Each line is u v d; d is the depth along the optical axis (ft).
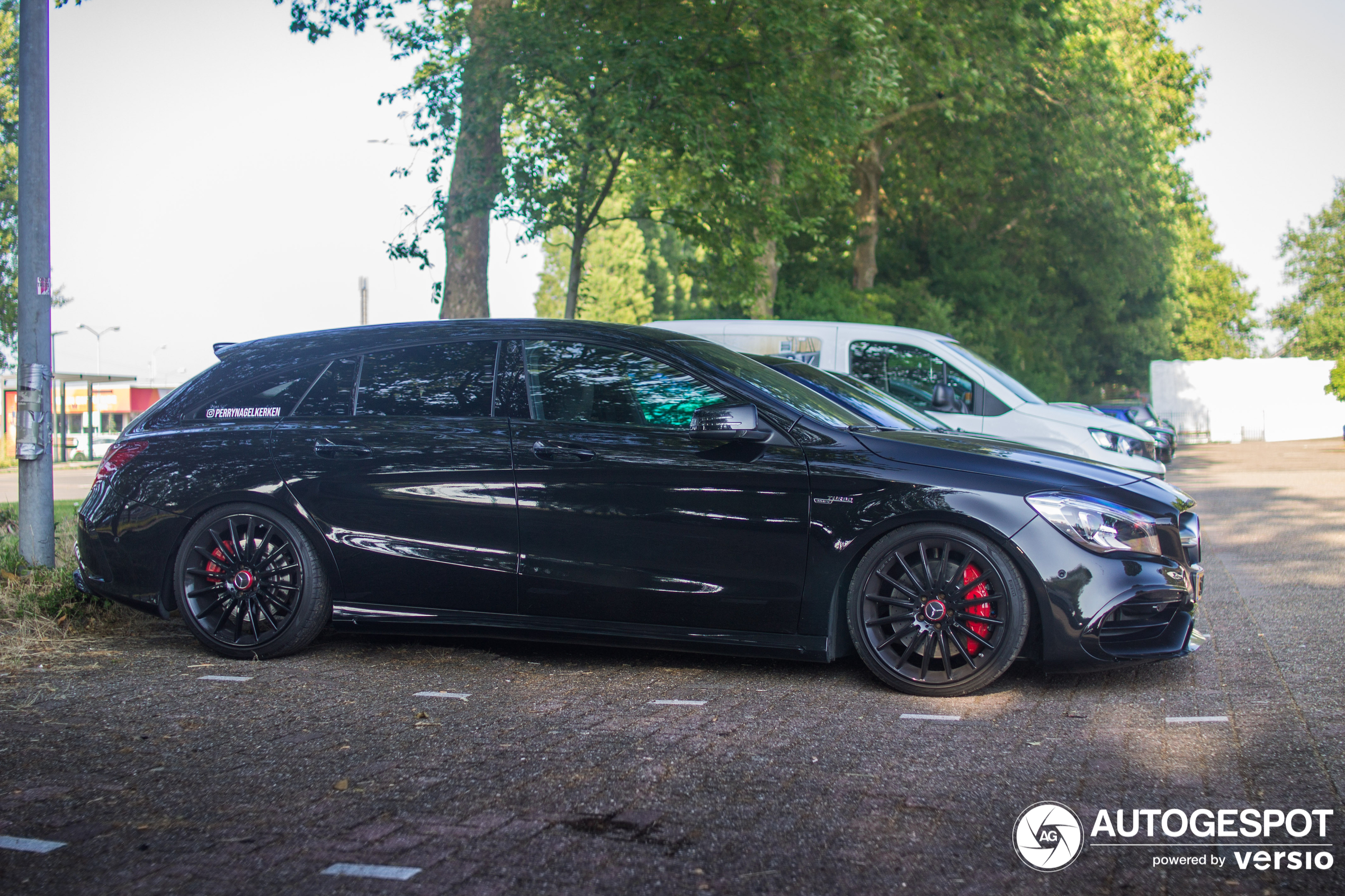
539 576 15.61
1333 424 128.88
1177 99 111.45
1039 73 88.63
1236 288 236.22
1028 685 14.87
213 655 17.04
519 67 43.45
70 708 13.76
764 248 63.62
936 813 9.84
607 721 13.10
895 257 111.34
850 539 14.48
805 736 12.42
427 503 16.07
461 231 45.39
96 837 9.36
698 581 15.03
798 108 55.26
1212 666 15.78
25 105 21.63
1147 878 8.39
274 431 16.99
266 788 10.63
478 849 9.05
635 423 15.65
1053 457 15.34
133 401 177.88
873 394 20.94
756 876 8.50
